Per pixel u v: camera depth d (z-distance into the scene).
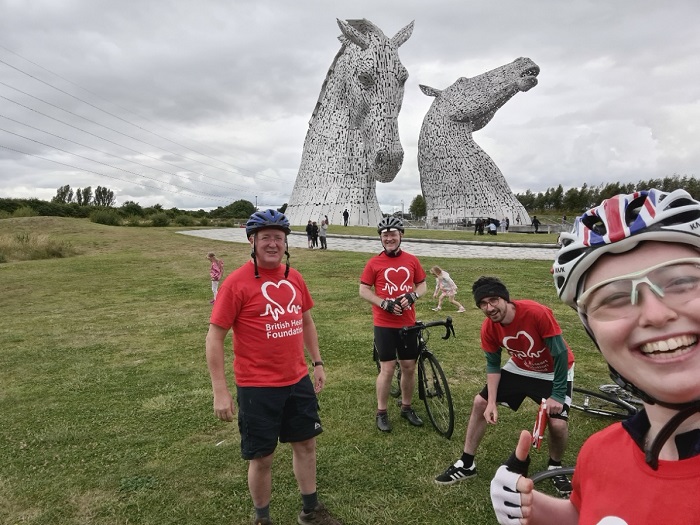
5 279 15.23
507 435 4.01
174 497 3.24
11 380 5.87
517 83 46.75
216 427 4.36
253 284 2.66
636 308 0.92
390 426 4.23
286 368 2.69
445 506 3.06
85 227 34.66
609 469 1.04
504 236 30.78
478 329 7.75
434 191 50.88
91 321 9.38
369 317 8.98
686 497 0.89
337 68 44.09
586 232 1.01
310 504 2.88
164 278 15.22
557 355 2.92
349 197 43.88
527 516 1.22
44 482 3.45
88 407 4.88
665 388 0.88
